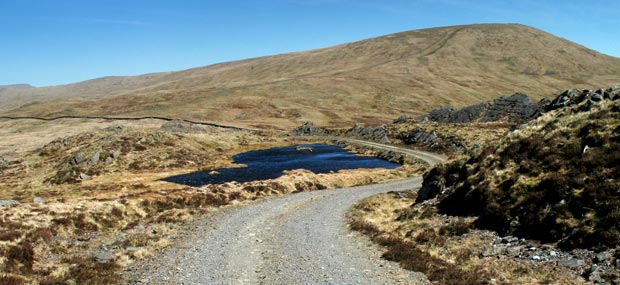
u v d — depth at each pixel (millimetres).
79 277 20891
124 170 86688
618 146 21969
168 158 95625
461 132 111812
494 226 24312
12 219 28219
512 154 28922
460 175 34312
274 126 190125
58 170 85438
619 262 16219
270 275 21359
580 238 18594
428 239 26219
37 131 181875
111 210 35781
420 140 120375
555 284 16609
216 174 80688
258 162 99688
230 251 26250
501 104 141125
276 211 41562
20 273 21078
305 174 72812
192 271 22172
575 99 42500
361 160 103500
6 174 88188
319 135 168250
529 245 20562
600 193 19656
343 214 40000
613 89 32062
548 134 27812
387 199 47312
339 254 25156
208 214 39906
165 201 43125
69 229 29797
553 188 22250
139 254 25266
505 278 18094
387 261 23344
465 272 19547
